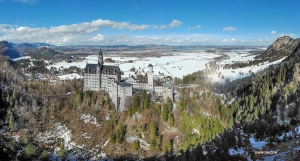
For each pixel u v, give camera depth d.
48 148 150.75
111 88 195.62
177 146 151.38
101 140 160.25
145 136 159.12
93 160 146.25
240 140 150.38
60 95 198.38
